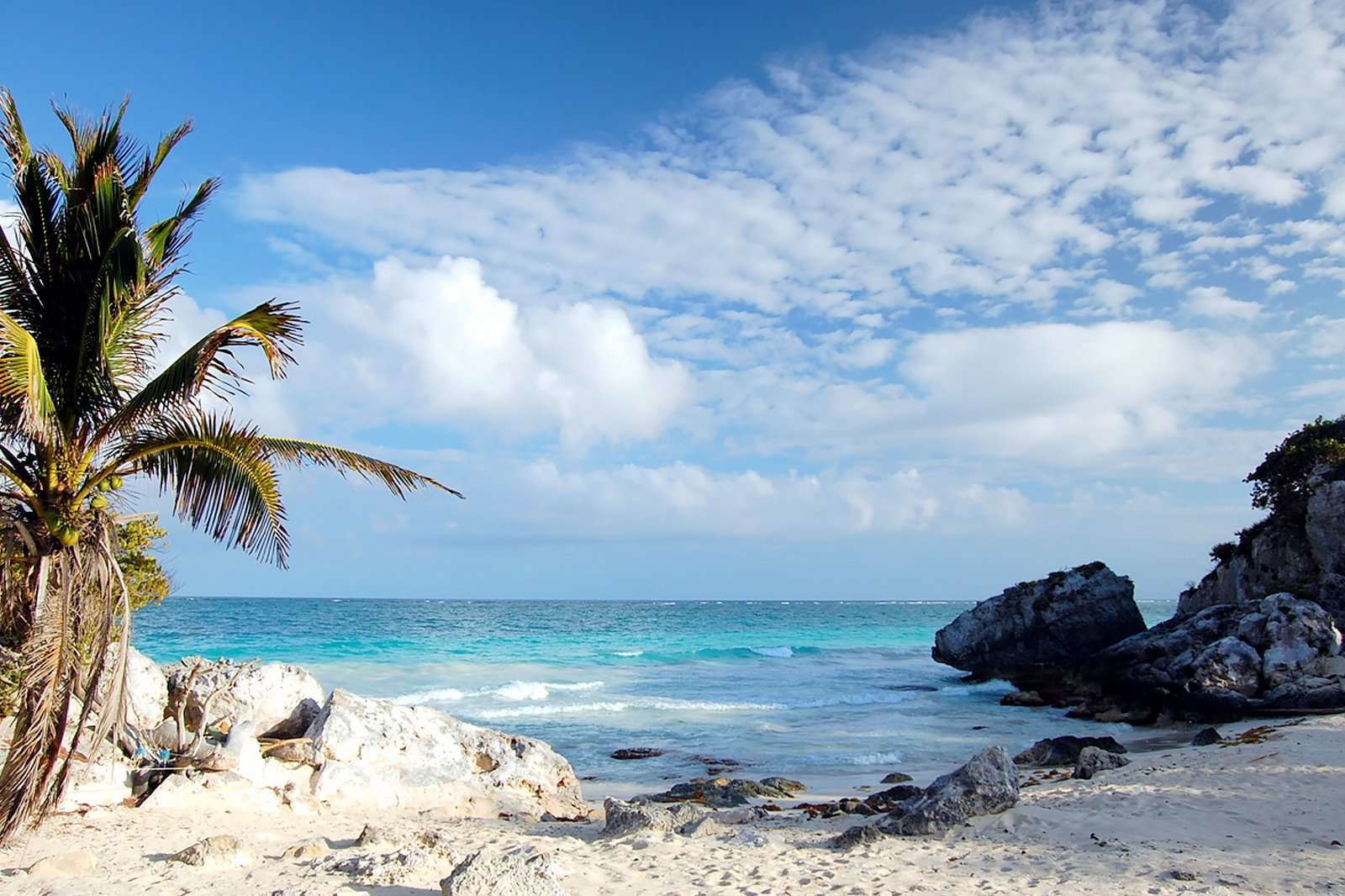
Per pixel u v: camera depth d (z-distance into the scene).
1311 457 40.28
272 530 10.54
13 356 8.50
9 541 9.69
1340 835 10.43
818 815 14.27
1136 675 31.56
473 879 7.62
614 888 8.63
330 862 9.29
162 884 8.55
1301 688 26.89
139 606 16.98
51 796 9.78
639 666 49.19
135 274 10.27
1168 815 11.61
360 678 40.12
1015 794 12.09
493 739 16.69
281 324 9.94
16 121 10.12
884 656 60.25
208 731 16.02
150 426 10.38
